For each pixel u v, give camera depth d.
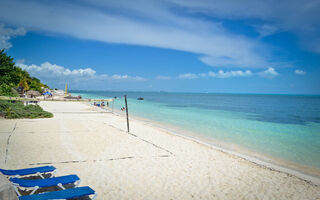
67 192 3.90
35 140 9.60
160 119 22.42
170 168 6.88
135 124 17.05
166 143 10.41
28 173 4.95
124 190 5.18
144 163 7.21
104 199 4.70
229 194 5.31
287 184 6.20
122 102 57.91
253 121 22.67
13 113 16.47
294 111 38.84
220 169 7.11
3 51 28.61
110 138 10.64
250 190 5.62
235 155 9.08
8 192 2.81
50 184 4.24
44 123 14.52
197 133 14.97
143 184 5.58
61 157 7.41
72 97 47.06
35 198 3.63
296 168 8.20
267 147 11.45
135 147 9.18
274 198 5.25
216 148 10.19
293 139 13.73
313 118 26.84
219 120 22.48
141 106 42.91
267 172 7.14
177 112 30.89
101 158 7.49
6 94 25.08
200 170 6.87
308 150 10.94
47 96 51.06
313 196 5.47
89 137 10.67
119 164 6.99
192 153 8.83
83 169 6.40
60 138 10.22
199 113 29.91
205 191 5.39
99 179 5.75
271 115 30.12
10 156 7.22
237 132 15.72
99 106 36.00
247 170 7.21
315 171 7.92
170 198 4.93
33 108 19.36
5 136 10.03
